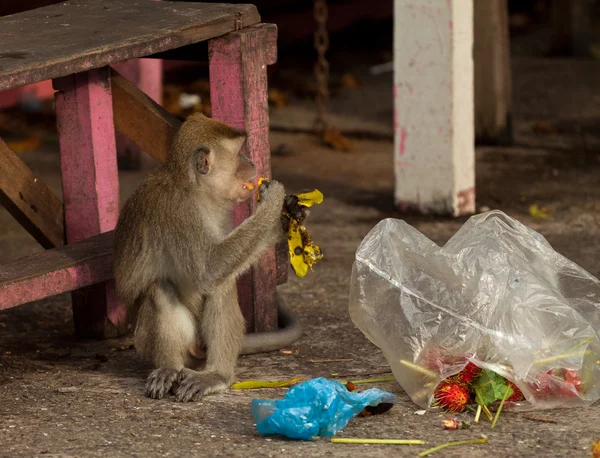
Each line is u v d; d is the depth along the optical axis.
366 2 19.30
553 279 6.26
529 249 6.32
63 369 6.81
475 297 5.82
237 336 6.47
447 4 10.17
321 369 6.71
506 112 13.82
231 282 6.45
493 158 13.26
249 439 5.40
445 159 10.61
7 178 7.38
